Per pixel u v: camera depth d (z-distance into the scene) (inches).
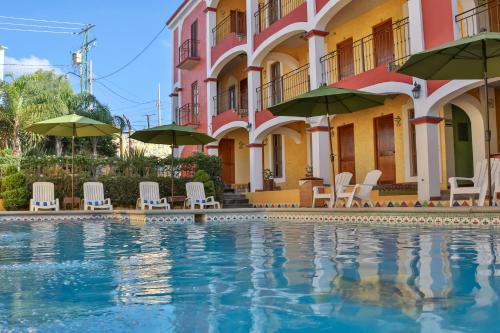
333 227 319.3
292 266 145.3
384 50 565.6
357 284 112.8
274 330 77.5
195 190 597.0
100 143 1156.5
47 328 81.1
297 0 649.0
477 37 290.7
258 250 193.3
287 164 771.4
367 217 360.2
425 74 345.4
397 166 559.2
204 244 224.5
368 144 604.1
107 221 457.1
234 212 455.2
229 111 760.3
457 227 283.4
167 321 84.4
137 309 93.4
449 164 490.6
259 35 684.1
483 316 81.8
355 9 576.1
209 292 108.7
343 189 488.4
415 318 81.6
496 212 278.5
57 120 525.0
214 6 834.8
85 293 110.0
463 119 504.1
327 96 417.1
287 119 620.7
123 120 1208.2
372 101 417.1
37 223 432.5
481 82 378.6
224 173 893.2
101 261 167.5
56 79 1173.7
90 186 571.8
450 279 115.9
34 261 169.0
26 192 574.6
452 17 408.2
